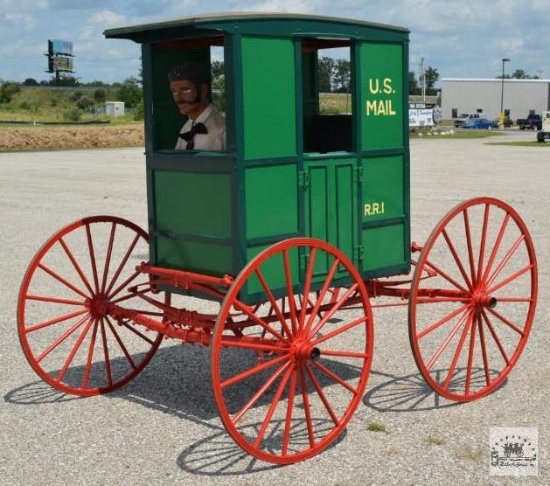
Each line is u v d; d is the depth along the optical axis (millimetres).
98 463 5203
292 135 5633
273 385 6602
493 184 22547
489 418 5844
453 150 42250
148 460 5238
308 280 5379
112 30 5961
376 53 6121
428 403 6152
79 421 5926
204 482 4914
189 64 6070
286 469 5078
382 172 6230
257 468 5098
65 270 11281
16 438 5625
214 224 5641
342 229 5984
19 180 25422
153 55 6262
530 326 6727
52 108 99438
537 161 32594
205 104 6184
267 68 5469
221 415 4855
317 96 6980
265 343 5340
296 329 5285
